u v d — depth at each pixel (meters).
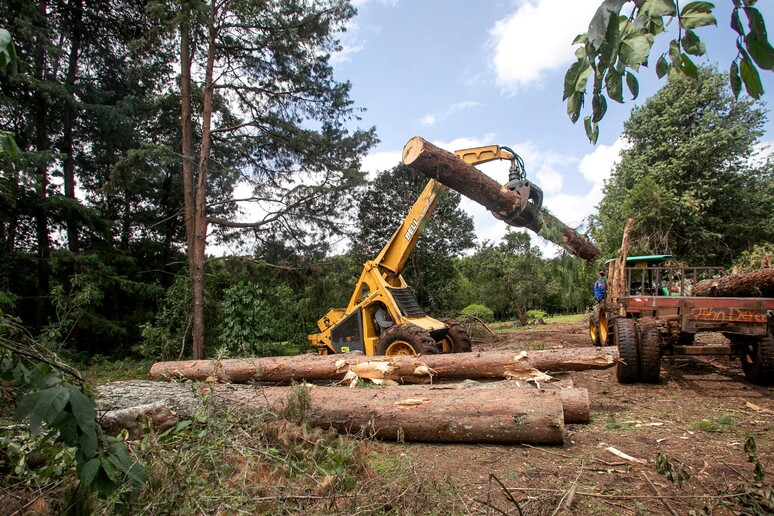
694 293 7.91
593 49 1.02
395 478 3.34
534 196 5.86
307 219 13.16
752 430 4.35
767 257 10.77
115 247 14.96
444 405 4.50
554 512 2.77
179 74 12.77
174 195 17.23
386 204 17.80
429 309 17.02
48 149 12.88
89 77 15.12
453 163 5.55
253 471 3.25
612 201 21.78
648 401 5.55
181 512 2.48
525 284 20.62
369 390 5.11
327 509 2.71
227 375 6.88
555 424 4.11
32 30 11.48
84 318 12.38
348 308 9.42
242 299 12.10
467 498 3.10
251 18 11.94
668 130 20.61
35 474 2.68
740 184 20.97
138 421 4.04
